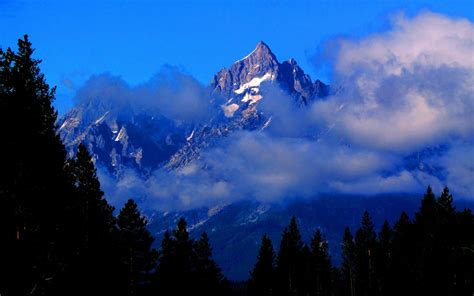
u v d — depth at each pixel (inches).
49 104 2112.5
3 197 1963.6
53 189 2091.5
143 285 4094.5
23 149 2006.6
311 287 7495.1
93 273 3043.8
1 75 2017.7
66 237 2191.2
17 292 1989.4
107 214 3435.0
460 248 4621.1
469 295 4569.4
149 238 3976.4
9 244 1972.2
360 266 7322.8
